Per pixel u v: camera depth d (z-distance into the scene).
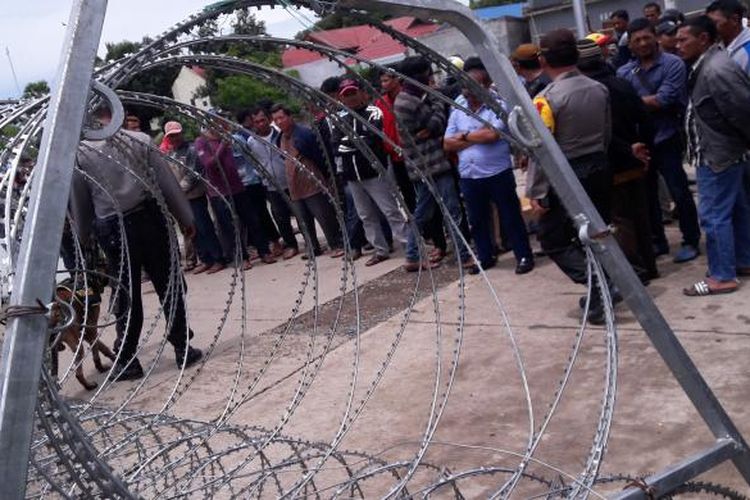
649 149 5.86
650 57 6.30
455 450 3.99
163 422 2.90
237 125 2.66
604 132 5.19
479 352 5.28
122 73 1.93
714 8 5.44
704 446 3.63
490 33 2.43
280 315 7.19
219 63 2.25
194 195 8.96
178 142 8.59
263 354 6.10
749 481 2.62
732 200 5.38
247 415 4.91
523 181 10.55
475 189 6.84
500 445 3.97
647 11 9.15
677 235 7.23
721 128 5.16
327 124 8.10
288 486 3.75
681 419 3.90
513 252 7.48
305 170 2.87
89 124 1.79
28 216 1.45
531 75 6.92
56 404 1.54
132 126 6.43
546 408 4.28
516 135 2.43
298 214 2.99
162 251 5.52
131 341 5.76
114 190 5.22
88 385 5.68
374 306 6.84
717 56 5.08
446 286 6.99
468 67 6.34
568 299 5.99
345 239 2.93
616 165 5.62
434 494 3.55
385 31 2.35
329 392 5.08
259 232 9.34
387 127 7.00
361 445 4.23
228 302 3.17
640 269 5.90
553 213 5.23
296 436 4.45
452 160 7.29
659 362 4.57
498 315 5.96
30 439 1.38
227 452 2.84
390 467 2.81
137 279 5.59
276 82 2.44
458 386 4.80
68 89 1.54
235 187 8.93
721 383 4.21
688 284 5.79
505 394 4.56
